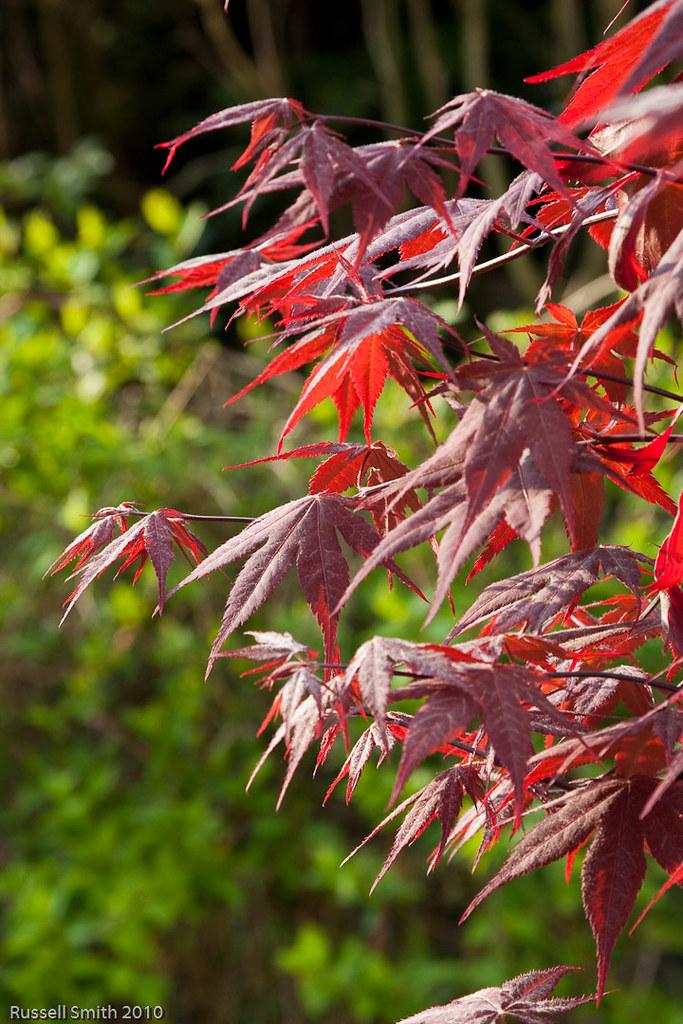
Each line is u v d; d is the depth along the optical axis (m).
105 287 4.40
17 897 3.70
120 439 3.73
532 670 1.10
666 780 0.91
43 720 3.78
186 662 3.79
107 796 3.82
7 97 7.45
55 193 5.82
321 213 1.02
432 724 0.96
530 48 7.11
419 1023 1.25
